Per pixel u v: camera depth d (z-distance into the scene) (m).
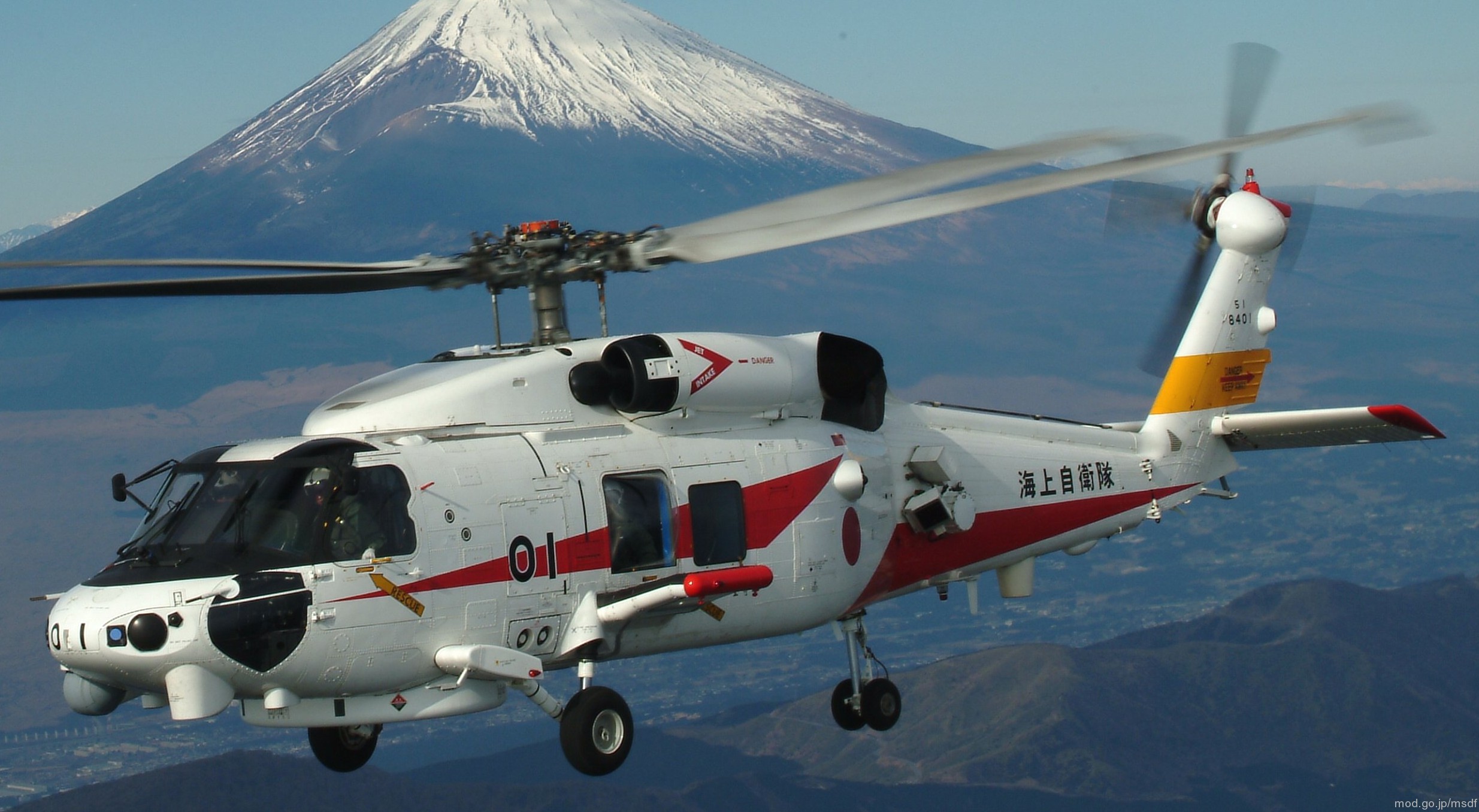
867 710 16.16
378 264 12.76
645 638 13.91
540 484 12.97
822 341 15.41
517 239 13.78
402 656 12.09
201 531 11.77
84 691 11.84
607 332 14.27
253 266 12.07
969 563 17.05
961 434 17.06
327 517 11.85
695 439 14.25
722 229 12.12
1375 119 12.34
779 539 14.62
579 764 12.91
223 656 11.30
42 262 10.59
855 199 11.20
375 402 12.97
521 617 12.73
